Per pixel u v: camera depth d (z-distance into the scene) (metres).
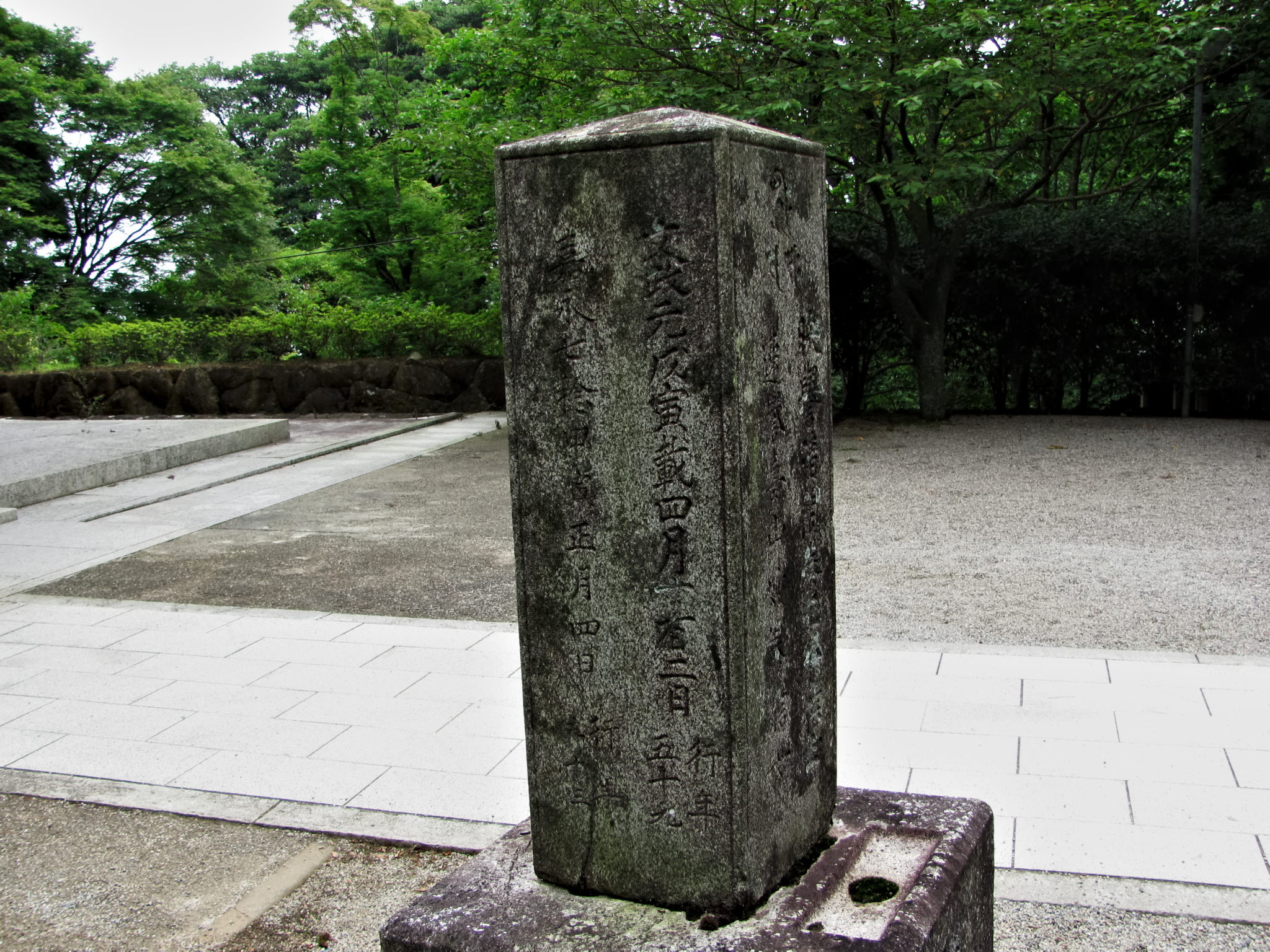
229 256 26.39
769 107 10.07
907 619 6.07
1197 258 13.02
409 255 22.27
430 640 6.04
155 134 25.73
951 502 9.22
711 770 2.45
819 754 2.79
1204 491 9.24
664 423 2.37
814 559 2.73
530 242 2.45
